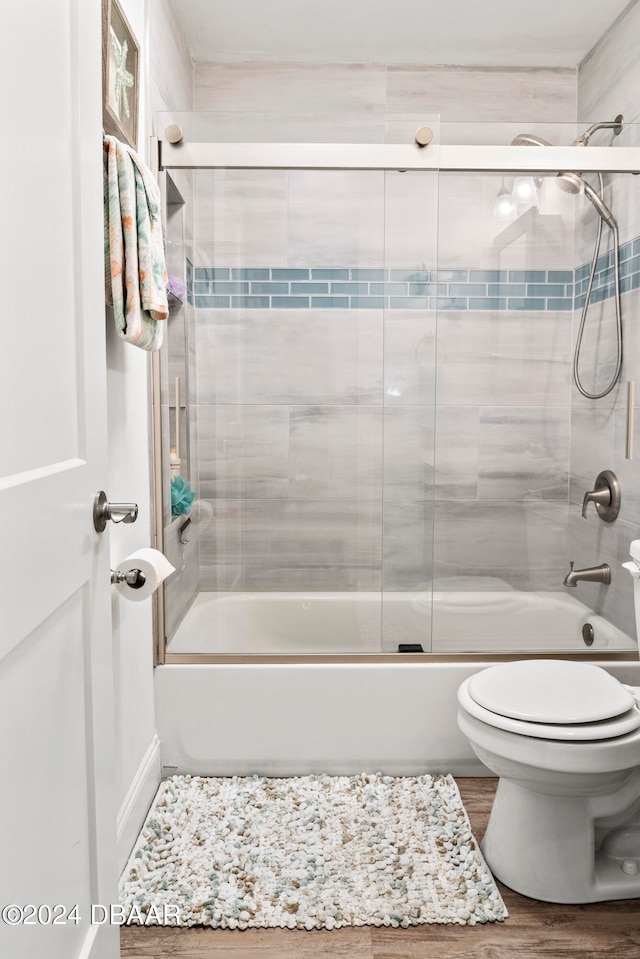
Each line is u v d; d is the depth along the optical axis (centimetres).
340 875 180
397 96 305
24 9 92
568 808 172
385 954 155
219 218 235
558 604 253
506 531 261
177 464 237
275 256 237
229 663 231
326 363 241
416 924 164
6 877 88
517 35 282
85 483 117
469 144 246
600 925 165
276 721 229
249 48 291
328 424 241
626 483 239
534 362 264
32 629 95
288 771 231
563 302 261
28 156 94
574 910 170
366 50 294
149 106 222
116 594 181
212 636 236
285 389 242
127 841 186
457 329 263
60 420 107
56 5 104
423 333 240
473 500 262
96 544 123
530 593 258
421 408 241
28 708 95
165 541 235
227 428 242
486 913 167
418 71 304
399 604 240
